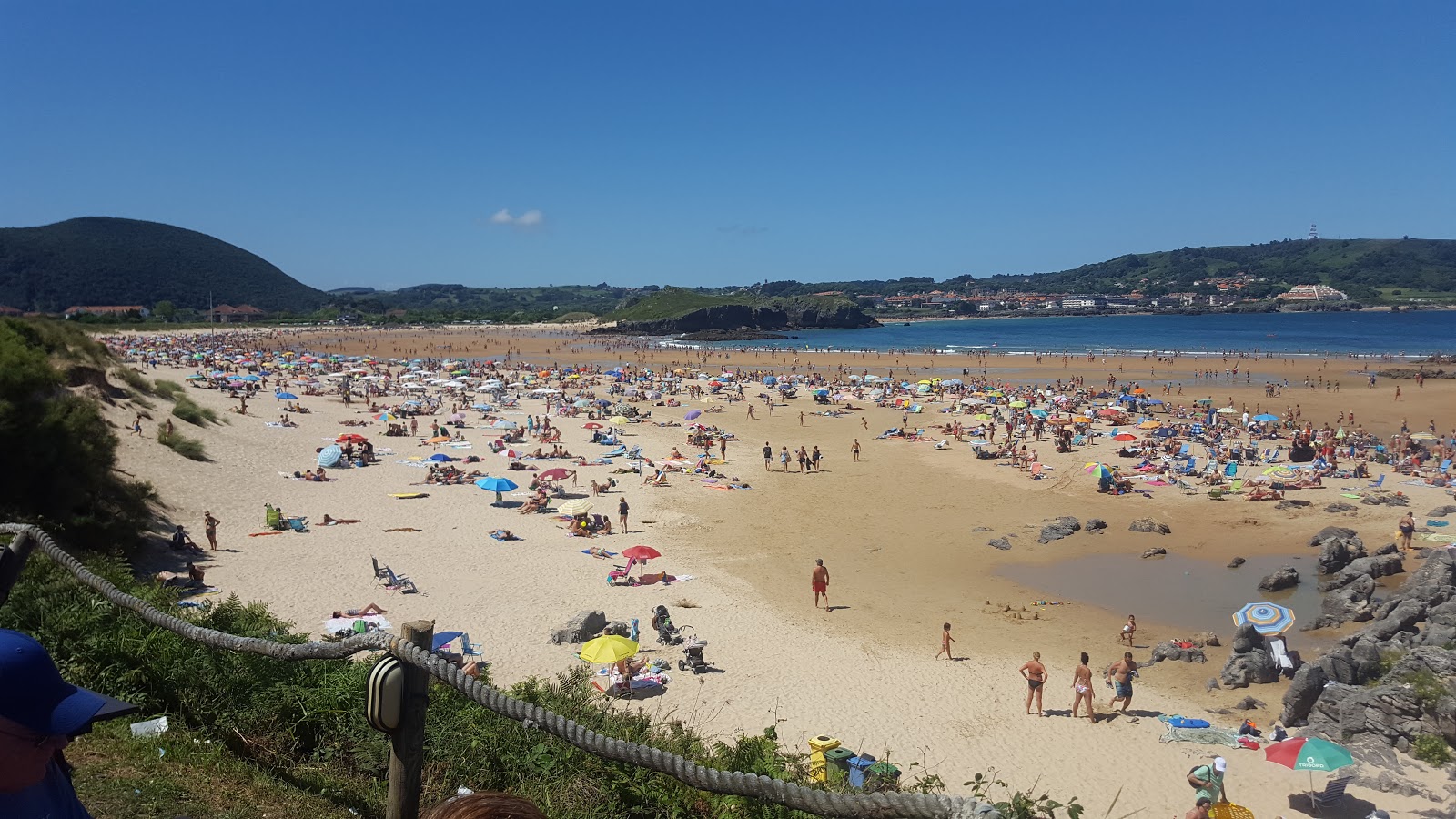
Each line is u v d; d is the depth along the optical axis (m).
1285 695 19.95
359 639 4.07
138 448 37.88
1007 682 22.00
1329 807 15.98
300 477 41.53
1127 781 17.25
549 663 21.98
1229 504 40.75
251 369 90.69
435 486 42.03
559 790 7.94
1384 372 93.44
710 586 29.16
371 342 167.50
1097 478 44.81
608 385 90.44
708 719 19.44
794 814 8.02
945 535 36.31
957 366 113.38
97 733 7.32
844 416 69.75
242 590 26.09
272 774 7.57
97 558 12.99
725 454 52.75
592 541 34.22
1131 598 28.98
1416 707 17.92
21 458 23.72
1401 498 40.25
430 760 8.09
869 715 20.00
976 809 2.72
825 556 33.19
